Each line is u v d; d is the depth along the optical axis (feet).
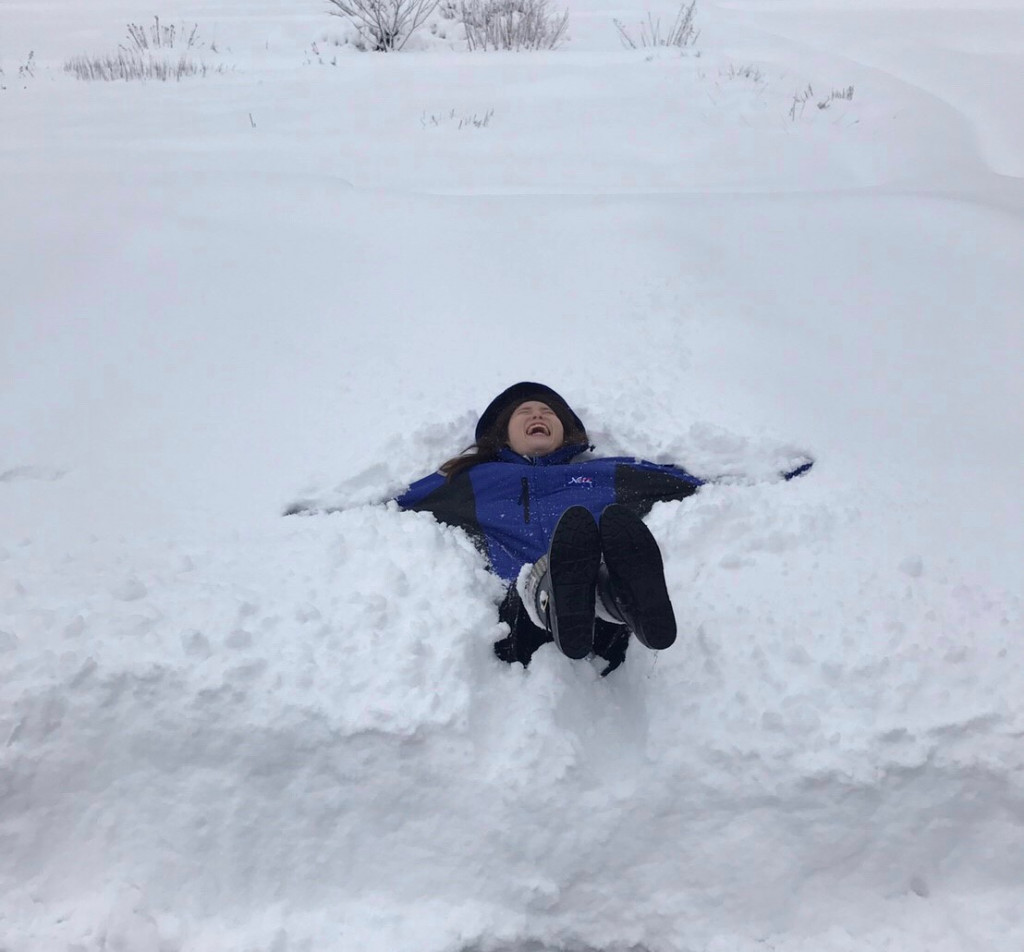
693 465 11.35
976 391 12.84
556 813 7.42
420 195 19.85
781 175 25.34
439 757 7.61
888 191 20.42
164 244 17.49
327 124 29.66
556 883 7.29
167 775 7.63
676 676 8.29
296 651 8.08
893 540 9.71
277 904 7.37
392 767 7.61
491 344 14.43
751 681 8.10
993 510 10.21
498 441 11.64
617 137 28.40
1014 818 7.45
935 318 14.76
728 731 7.74
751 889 7.32
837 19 51.31
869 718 7.70
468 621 8.57
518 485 10.61
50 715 7.59
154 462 11.54
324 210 19.21
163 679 7.77
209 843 7.48
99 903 7.14
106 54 43.34
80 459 11.59
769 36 45.91
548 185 23.65
